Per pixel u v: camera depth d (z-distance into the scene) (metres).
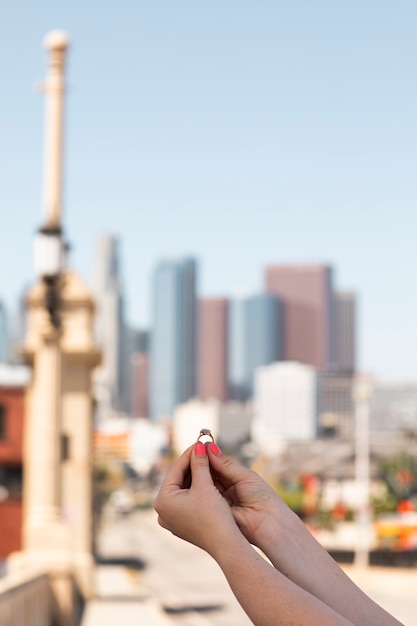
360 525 61.00
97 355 37.69
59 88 23.42
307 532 1.81
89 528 36.44
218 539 1.71
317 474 88.69
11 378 64.00
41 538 23.09
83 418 37.50
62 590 23.05
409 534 62.97
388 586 53.12
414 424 175.38
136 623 27.12
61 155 22.73
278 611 1.59
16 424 54.69
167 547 102.69
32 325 34.62
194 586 55.12
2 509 51.28
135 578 60.16
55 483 23.05
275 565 1.77
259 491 1.82
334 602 1.72
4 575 42.72
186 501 1.77
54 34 23.52
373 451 92.75
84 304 37.88
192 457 1.85
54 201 22.38
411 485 98.56
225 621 34.62
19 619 17.56
